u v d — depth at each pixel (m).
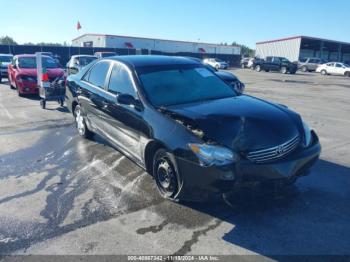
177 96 4.30
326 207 3.74
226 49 66.19
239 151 3.22
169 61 5.01
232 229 3.30
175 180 3.66
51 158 5.39
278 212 3.62
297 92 15.87
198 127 3.43
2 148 5.90
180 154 3.42
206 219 3.49
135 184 4.36
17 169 4.92
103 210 3.68
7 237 3.18
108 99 4.92
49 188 4.26
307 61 40.34
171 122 3.65
